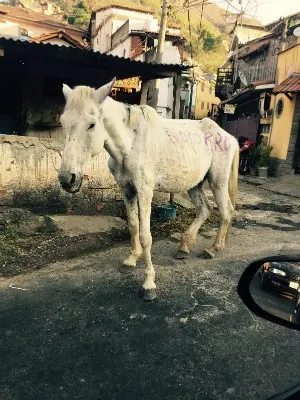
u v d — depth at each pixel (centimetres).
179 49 1792
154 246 466
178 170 349
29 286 344
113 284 354
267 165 1190
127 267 380
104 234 491
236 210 709
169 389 220
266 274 143
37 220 497
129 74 811
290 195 897
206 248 435
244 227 589
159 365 241
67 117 271
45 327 278
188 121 398
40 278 361
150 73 778
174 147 343
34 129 788
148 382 224
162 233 517
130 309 309
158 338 270
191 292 344
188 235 424
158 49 1006
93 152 284
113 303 318
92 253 434
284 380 232
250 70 1934
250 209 728
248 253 455
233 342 271
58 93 801
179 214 614
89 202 568
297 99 1105
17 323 282
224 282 368
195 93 2641
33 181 536
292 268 132
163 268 396
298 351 264
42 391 213
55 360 241
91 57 663
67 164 266
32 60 714
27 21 2592
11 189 526
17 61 823
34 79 764
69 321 288
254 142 1396
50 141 536
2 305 308
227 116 1970
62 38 1473
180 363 244
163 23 989
